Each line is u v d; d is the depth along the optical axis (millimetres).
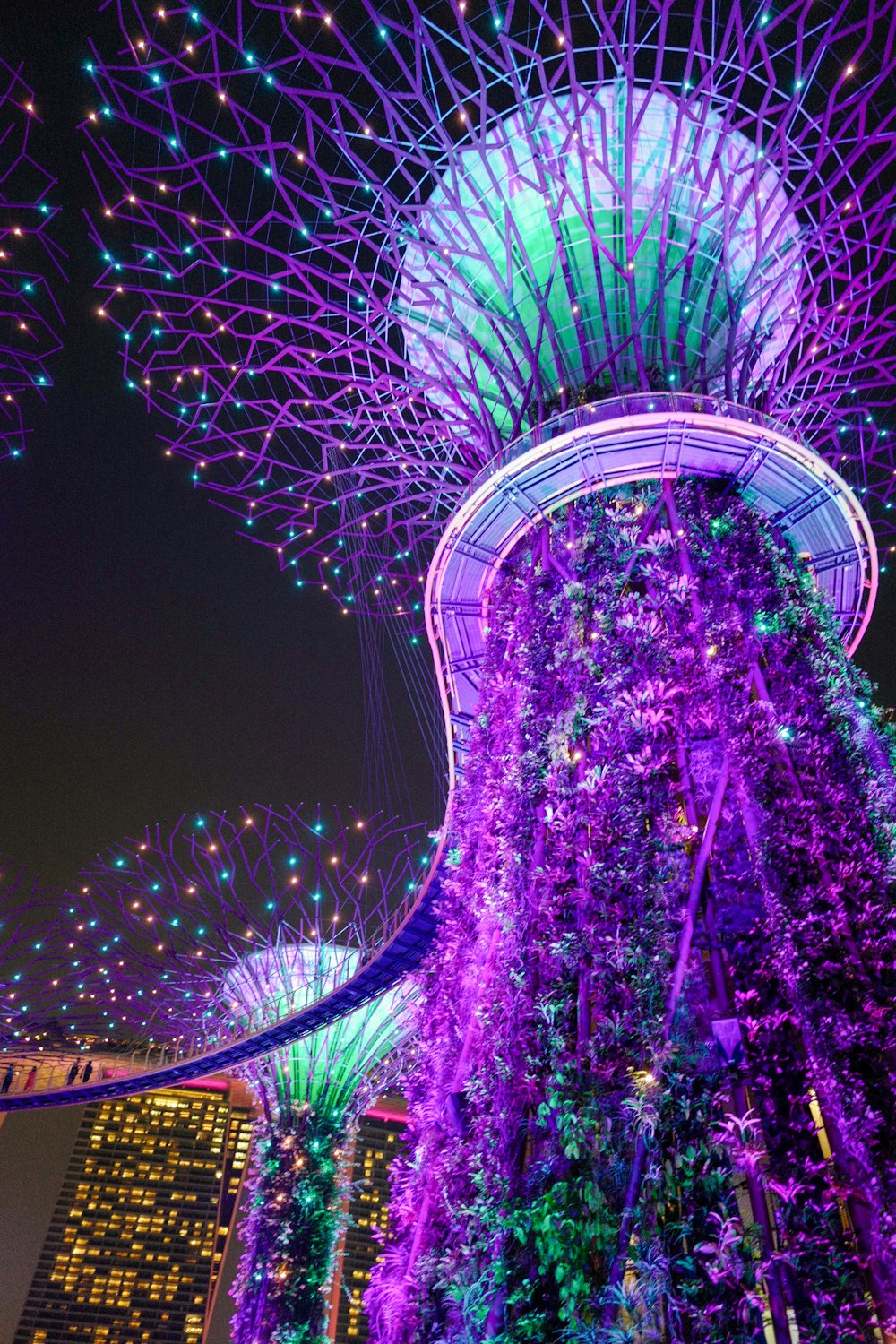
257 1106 33219
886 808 12758
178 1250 106375
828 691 14078
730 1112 10266
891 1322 8602
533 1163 10195
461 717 19859
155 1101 116125
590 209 16203
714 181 18453
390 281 19000
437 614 19875
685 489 16344
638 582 15523
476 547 18828
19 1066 35188
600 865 11852
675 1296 8891
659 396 16844
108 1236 106562
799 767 12883
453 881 15578
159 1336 100938
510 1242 10031
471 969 13727
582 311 18594
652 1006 10531
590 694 13594
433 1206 11961
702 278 18406
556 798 13148
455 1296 10211
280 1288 29422
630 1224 9133
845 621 18891
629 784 12477
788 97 15352
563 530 16844
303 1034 30703
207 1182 111250
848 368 17734
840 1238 9336
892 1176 9531
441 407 19375
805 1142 10031
